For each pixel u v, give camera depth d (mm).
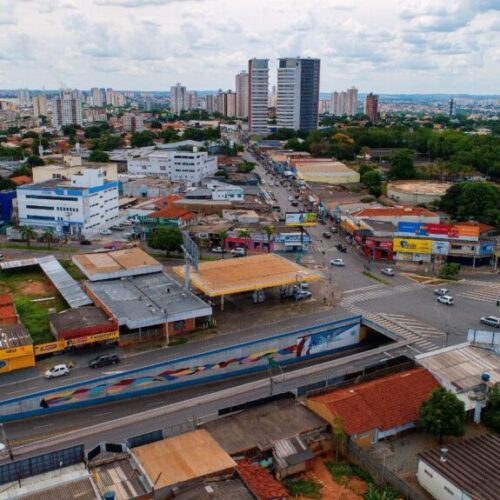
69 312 112688
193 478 63719
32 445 73875
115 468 66500
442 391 77188
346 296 132125
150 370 95750
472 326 115188
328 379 88875
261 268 130875
